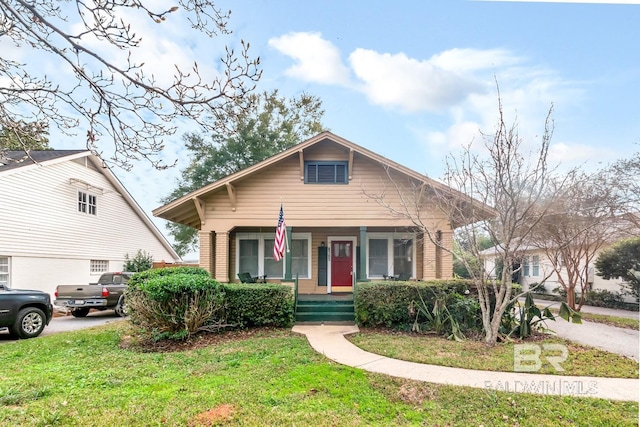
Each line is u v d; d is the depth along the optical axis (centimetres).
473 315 805
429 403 422
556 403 420
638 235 1230
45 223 1354
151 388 455
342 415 385
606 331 877
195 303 782
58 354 661
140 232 2095
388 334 812
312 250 1303
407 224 1091
